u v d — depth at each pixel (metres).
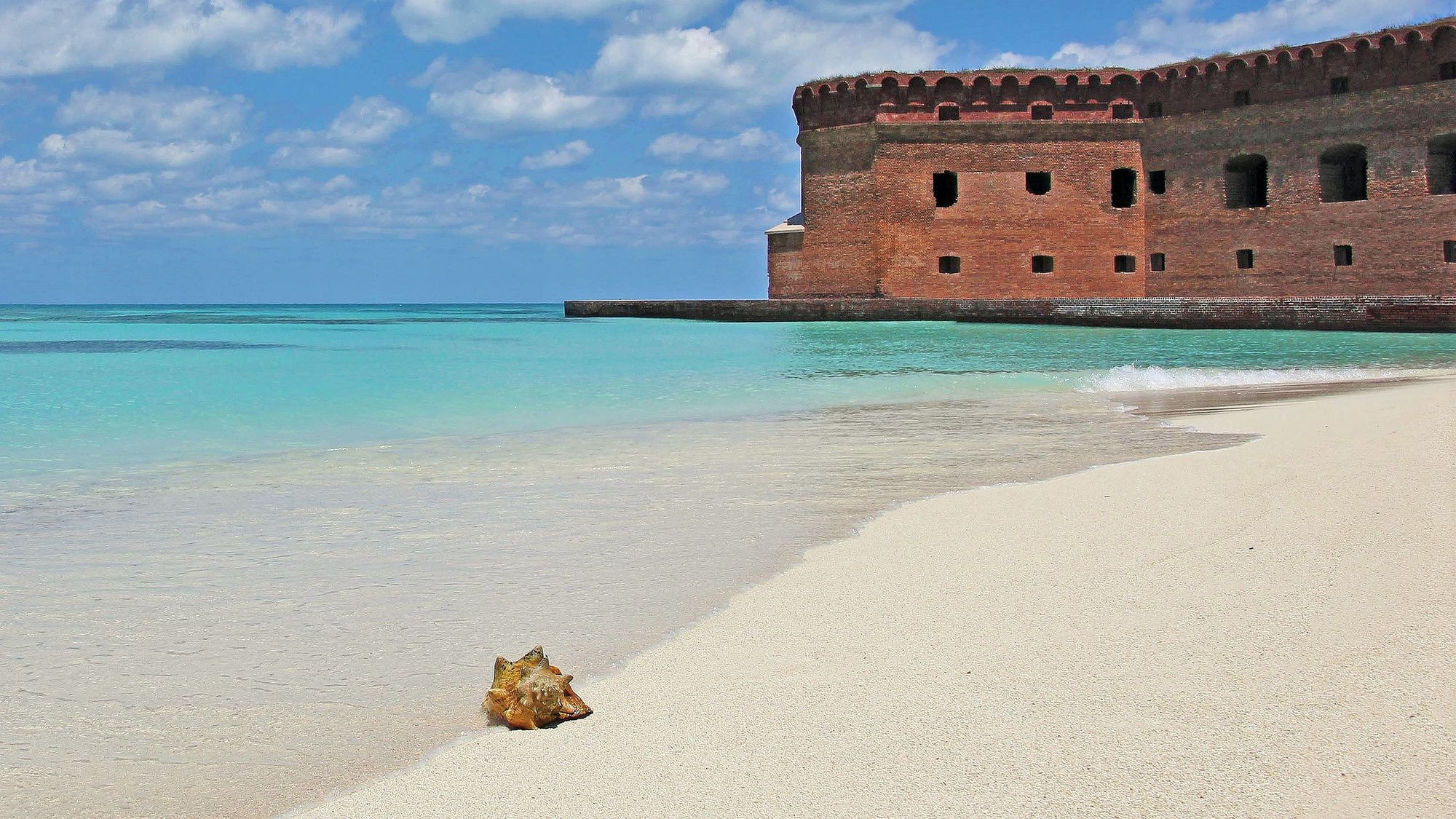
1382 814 3.50
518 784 4.03
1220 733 4.13
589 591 6.56
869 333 42.50
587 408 17.05
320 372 24.11
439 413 16.48
